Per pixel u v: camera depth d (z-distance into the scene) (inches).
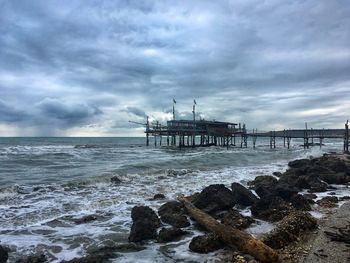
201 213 495.2
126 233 463.2
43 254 382.9
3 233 455.2
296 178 856.9
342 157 1387.8
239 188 631.8
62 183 802.2
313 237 409.4
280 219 505.0
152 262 361.4
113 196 682.8
